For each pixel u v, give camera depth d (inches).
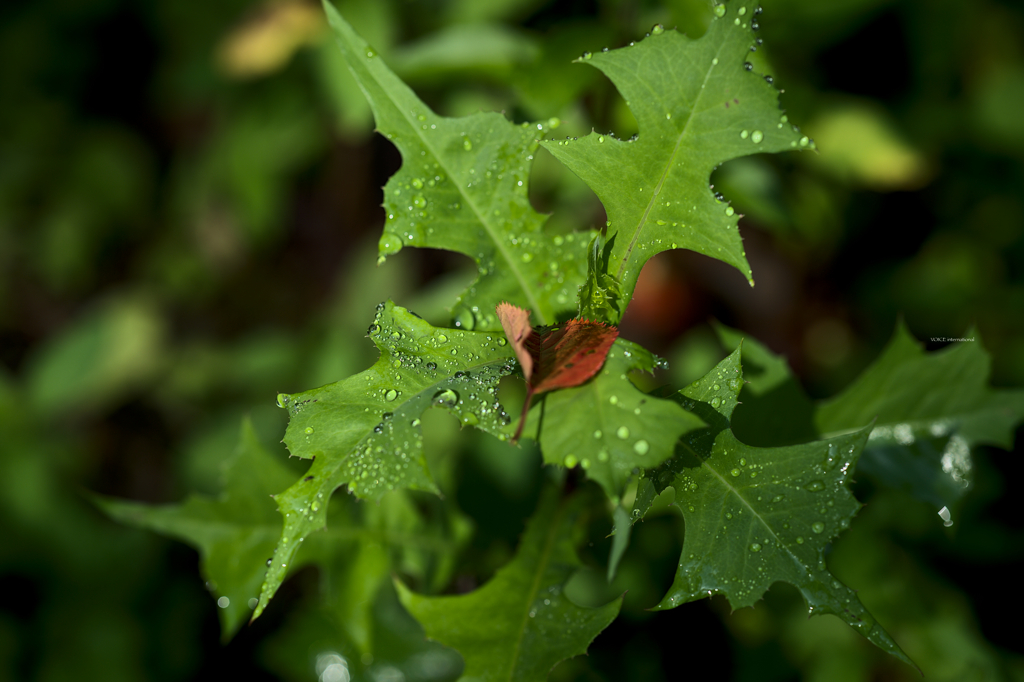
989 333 36.4
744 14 16.5
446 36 24.4
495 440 23.0
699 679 25.0
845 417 20.2
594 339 15.9
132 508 19.5
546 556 18.1
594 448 15.6
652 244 16.9
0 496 39.3
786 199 27.4
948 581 26.9
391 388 16.0
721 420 16.3
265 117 39.5
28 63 49.6
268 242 44.5
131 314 46.2
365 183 40.8
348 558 20.1
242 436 19.6
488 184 17.4
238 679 34.4
